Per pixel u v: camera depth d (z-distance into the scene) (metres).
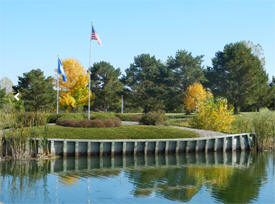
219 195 13.45
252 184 15.32
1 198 12.95
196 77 68.25
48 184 15.09
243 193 13.76
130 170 18.47
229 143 27.05
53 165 19.70
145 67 66.69
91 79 69.38
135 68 67.06
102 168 19.00
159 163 20.86
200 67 69.88
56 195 13.34
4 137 21.52
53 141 22.73
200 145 25.97
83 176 16.78
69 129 26.03
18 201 12.57
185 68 66.44
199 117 31.27
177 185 15.01
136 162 21.14
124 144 23.70
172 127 29.80
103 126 28.09
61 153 23.00
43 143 22.23
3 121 21.28
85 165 19.88
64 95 60.09
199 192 13.87
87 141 23.05
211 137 26.05
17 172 17.59
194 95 58.00
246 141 27.55
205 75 64.25
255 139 27.27
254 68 57.19
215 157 23.55
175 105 67.25
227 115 30.81
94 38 32.56
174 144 25.23
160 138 25.62
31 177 16.48
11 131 21.53
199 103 32.28
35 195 13.34
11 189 14.21
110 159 22.17
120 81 68.94
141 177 16.64
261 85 58.38
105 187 14.58
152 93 64.12
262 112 27.89
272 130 27.39
